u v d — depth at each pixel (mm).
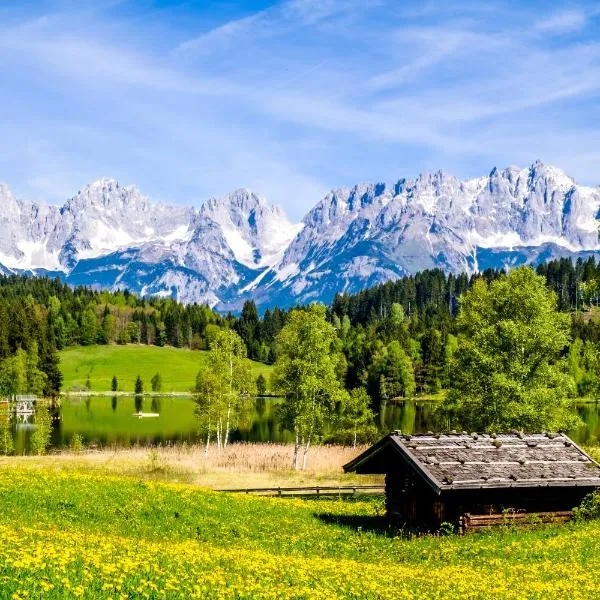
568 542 27422
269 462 67625
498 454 34062
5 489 31000
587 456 35312
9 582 12883
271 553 24812
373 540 29656
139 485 36312
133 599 13711
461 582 19531
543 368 56312
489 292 63250
